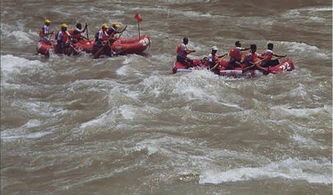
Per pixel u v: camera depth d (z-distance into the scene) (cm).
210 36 2902
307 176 1369
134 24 3216
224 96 1964
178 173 1397
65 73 2352
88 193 1327
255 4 3538
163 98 1955
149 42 2609
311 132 1661
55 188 1364
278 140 1609
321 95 2006
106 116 1806
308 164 1455
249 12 3409
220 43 2764
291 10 3438
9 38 3000
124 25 3200
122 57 2506
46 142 1664
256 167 1434
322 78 2175
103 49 2498
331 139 1614
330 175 1378
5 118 1853
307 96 1973
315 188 1299
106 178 1398
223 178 1361
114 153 1531
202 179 1358
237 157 1499
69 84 2208
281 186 1308
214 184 1328
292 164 1455
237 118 1745
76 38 2638
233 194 1271
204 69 2200
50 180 1416
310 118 1766
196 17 3325
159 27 3122
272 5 3516
